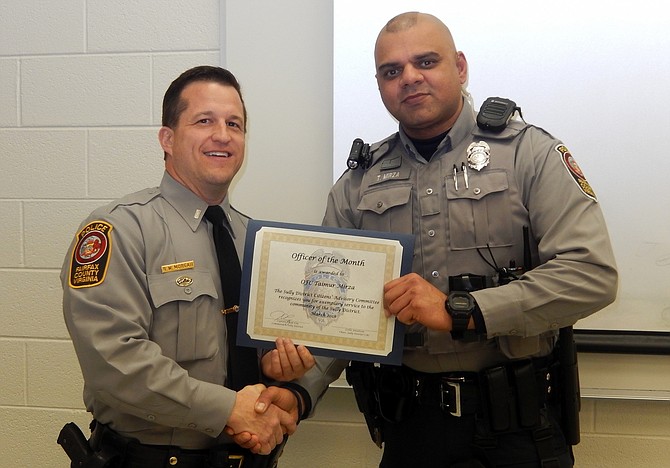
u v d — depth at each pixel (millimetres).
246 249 1399
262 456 1344
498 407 1380
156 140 2021
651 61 1764
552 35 1796
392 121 1860
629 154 1782
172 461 1288
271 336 1386
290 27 1916
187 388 1252
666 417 1845
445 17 1832
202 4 1983
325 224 1624
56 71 2057
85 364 1252
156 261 1333
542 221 1395
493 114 1506
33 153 2074
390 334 1374
